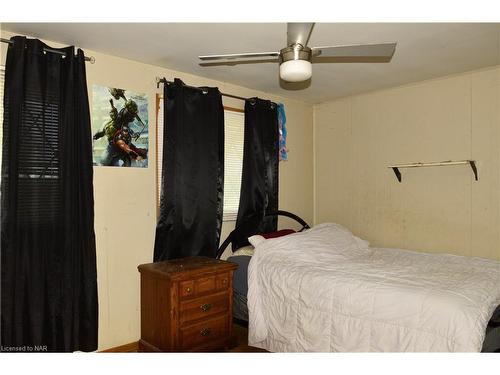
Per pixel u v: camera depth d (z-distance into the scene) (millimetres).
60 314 2324
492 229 3021
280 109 3789
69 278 2332
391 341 2037
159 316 2561
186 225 3000
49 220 2293
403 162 3529
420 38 2381
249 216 3461
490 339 1816
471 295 2025
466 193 3156
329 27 2199
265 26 2191
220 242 3369
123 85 2736
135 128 2795
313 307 2406
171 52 2627
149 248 2873
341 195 4031
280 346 2570
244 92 3568
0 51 2207
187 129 3014
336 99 4039
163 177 2850
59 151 2324
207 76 3211
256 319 2703
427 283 2246
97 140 2596
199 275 2590
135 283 2789
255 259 2850
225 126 3426
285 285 2604
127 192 2754
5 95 2145
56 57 2340
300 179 4129
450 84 3227
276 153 3684
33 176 2240
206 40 2414
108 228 2654
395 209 3600
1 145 2195
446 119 3252
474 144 3100
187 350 2543
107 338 2643
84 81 2439
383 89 3646
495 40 2424
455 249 3217
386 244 3668
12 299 2158
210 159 3123
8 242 2127
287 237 3066
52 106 2316
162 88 2967
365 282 2301
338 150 4059
